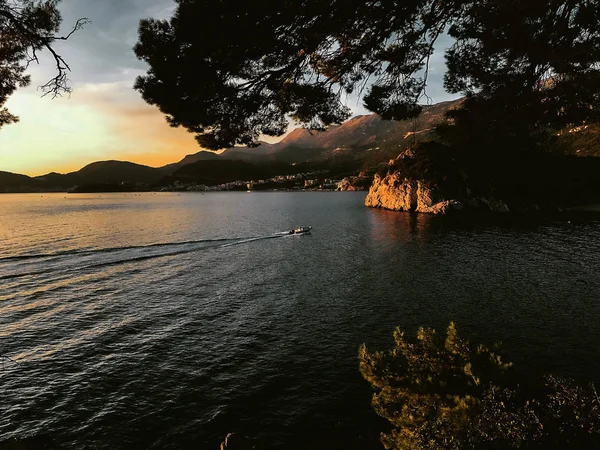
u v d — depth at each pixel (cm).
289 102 995
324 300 3297
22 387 1909
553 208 10512
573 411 589
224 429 1589
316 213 12538
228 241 6700
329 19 774
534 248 5431
